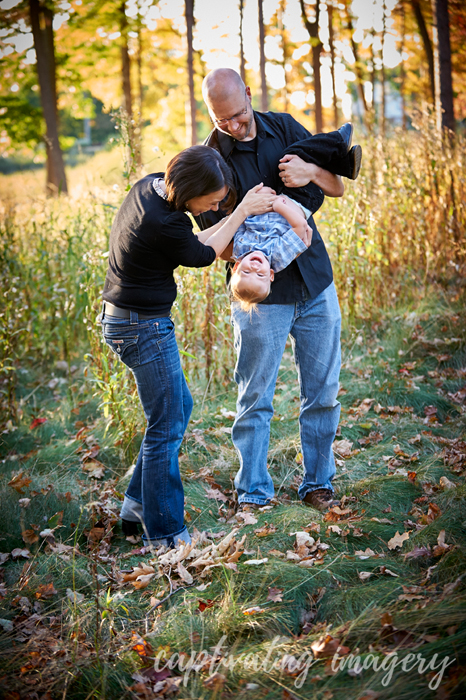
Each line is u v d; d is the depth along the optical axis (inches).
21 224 222.2
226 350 159.2
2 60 637.9
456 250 204.7
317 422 106.9
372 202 199.0
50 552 99.9
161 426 95.1
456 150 217.6
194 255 87.9
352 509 104.4
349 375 161.6
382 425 136.6
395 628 71.6
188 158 82.7
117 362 138.8
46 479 120.3
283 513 102.9
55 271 192.7
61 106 835.4
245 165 97.8
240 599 84.0
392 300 194.7
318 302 101.5
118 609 84.8
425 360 165.0
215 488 117.7
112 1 577.6
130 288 89.5
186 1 487.8
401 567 87.0
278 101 661.3
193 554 93.5
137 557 97.7
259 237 95.3
